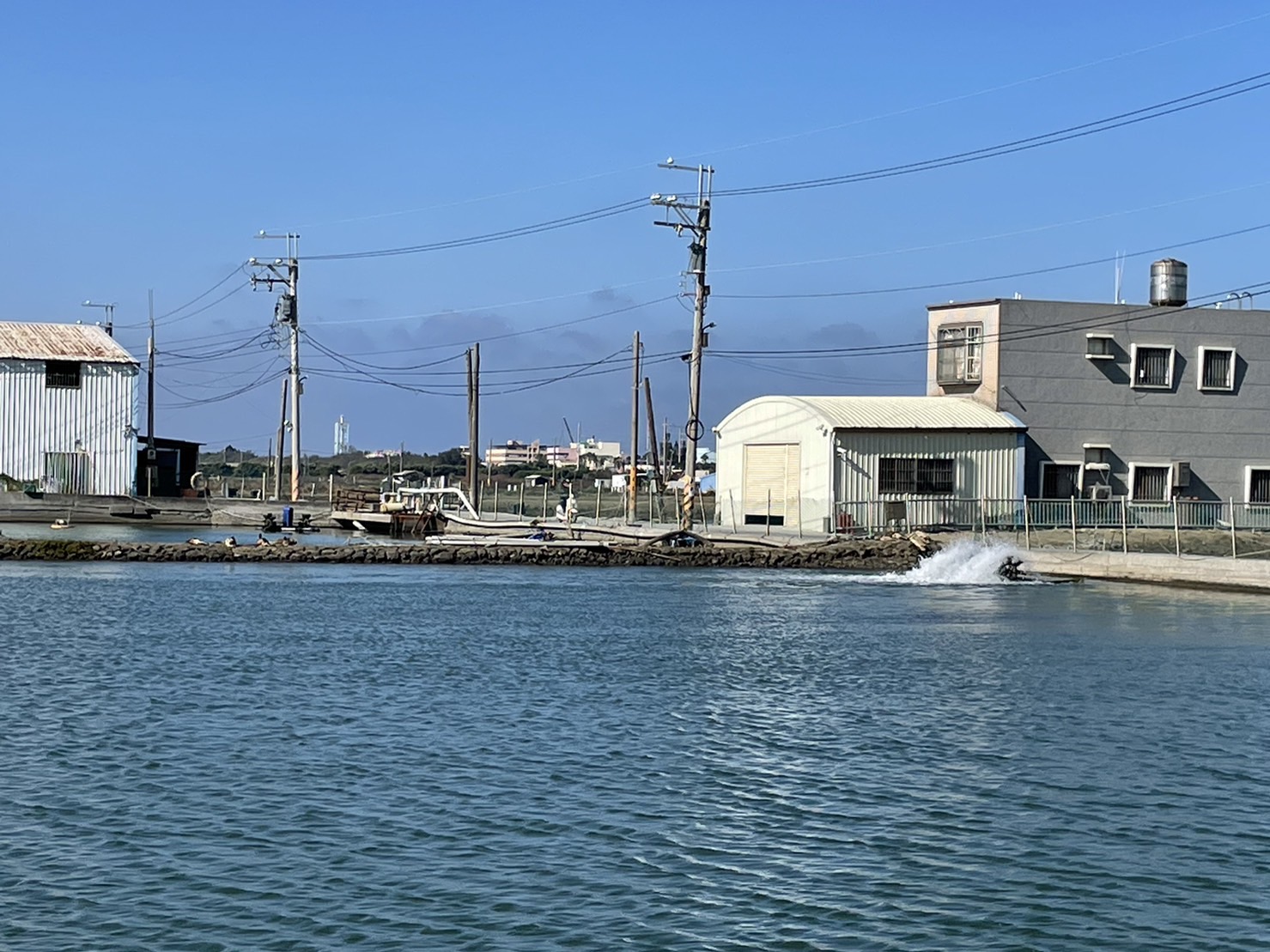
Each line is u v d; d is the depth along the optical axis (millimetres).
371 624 35312
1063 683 26500
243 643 31094
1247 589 45688
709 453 176625
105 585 45375
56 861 14734
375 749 20000
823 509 63906
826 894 14047
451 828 16094
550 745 20422
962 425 65938
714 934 12953
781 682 26453
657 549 57438
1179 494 72250
